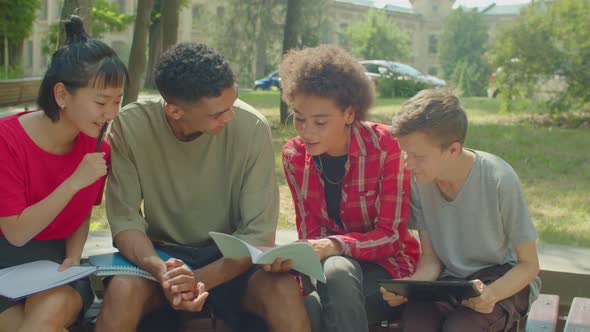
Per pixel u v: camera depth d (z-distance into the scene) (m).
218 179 2.86
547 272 3.41
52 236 2.68
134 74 9.16
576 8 11.44
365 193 2.84
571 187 6.78
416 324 2.57
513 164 7.98
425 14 60.84
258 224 2.79
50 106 2.47
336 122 2.69
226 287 2.74
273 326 2.53
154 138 2.77
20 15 21.08
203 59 2.52
